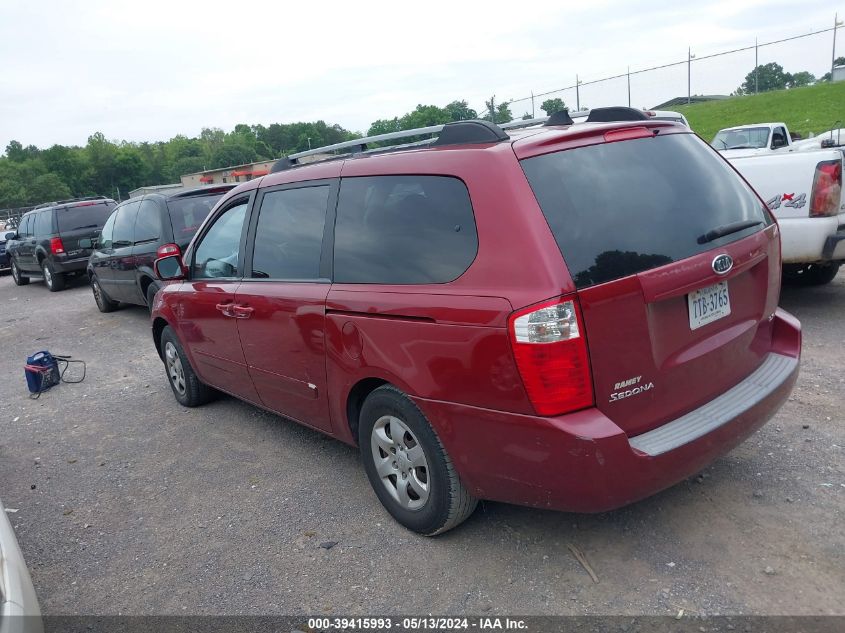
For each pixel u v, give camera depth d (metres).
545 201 2.70
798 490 3.43
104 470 4.71
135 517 3.99
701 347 2.94
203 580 3.28
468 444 2.90
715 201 3.12
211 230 4.85
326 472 4.27
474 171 2.87
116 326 9.92
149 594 3.22
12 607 2.22
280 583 3.18
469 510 3.20
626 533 3.22
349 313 3.34
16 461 5.06
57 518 4.08
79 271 14.60
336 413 3.68
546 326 2.53
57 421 5.89
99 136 130.75
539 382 2.57
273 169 4.65
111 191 131.62
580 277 2.58
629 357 2.67
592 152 2.94
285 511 3.83
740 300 3.16
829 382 4.70
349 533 3.52
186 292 4.98
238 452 4.73
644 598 2.79
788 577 2.82
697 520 3.27
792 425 4.12
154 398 6.22
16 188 114.00
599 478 2.57
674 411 2.88
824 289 7.25
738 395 3.09
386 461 3.45
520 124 4.04
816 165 5.93
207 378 5.21
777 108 30.00
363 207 3.43
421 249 3.05
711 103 34.06
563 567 3.04
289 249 3.94
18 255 16.30
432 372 2.94
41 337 9.80
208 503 4.05
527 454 2.70
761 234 3.25
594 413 2.61
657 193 2.95
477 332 2.72
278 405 4.32
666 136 3.23
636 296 2.66
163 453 4.88
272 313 3.93
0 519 2.72
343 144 4.18
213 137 148.38
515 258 2.65
